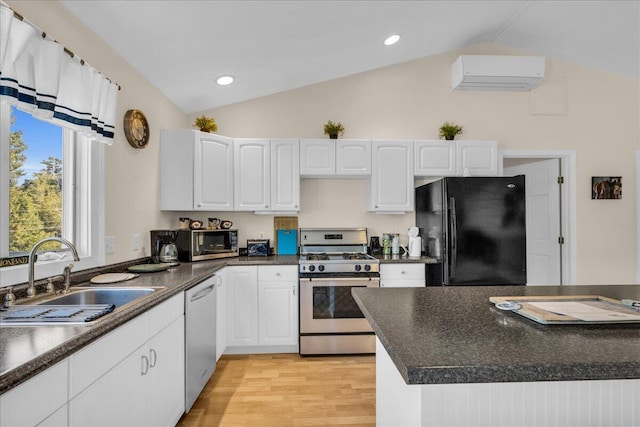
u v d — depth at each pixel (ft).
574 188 12.09
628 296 4.91
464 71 10.96
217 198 10.27
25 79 4.68
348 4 7.73
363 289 5.51
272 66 9.93
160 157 9.79
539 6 9.50
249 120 11.74
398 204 10.98
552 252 12.53
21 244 5.46
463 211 9.68
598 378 2.54
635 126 12.21
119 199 7.77
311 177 11.64
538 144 12.15
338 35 9.02
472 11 9.48
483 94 12.15
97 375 3.96
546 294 5.08
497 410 3.03
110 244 7.39
